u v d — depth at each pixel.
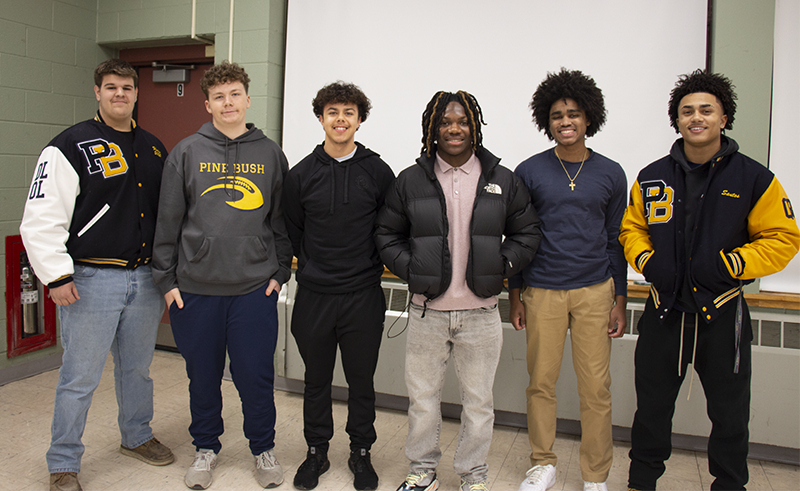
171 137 3.63
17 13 3.06
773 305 2.28
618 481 2.20
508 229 2.05
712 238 1.80
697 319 1.87
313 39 3.01
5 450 2.32
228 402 2.92
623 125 2.49
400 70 2.85
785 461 2.34
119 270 2.05
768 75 2.28
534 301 2.10
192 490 2.09
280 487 2.13
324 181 2.02
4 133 3.02
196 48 3.42
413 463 2.08
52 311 3.29
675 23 2.40
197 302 2.05
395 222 2.00
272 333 2.14
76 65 3.40
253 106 3.07
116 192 2.03
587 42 2.52
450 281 1.91
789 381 2.27
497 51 2.67
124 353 2.17
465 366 1.99
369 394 2.15
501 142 2.70
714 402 1.88
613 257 2.10
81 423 2.05
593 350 2.04
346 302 2.05
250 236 2.04
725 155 1.80
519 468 2.29
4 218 3.03
